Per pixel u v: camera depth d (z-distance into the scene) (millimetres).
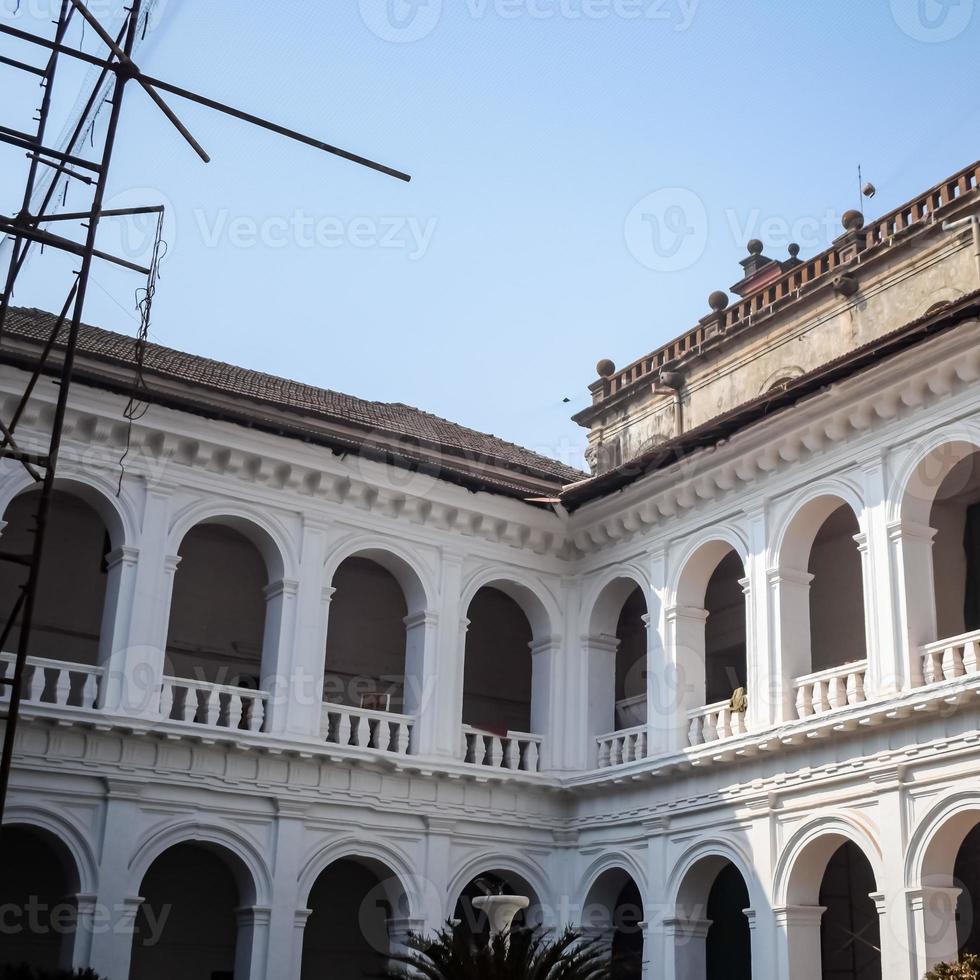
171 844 22031
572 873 25453
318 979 26156
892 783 19594
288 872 22859
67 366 14930
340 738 23781
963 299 18734
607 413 32781
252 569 26984
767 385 27797
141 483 22984
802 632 22281
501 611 29891
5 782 13969
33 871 23547
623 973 23547
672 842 23438
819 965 20906
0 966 19750
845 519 25156
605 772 24734
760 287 28969
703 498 24234
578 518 26750
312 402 29031
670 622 24484
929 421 20266
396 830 24156
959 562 23328
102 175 14742
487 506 26125
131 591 22422
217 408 23094
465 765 24656
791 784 21281
